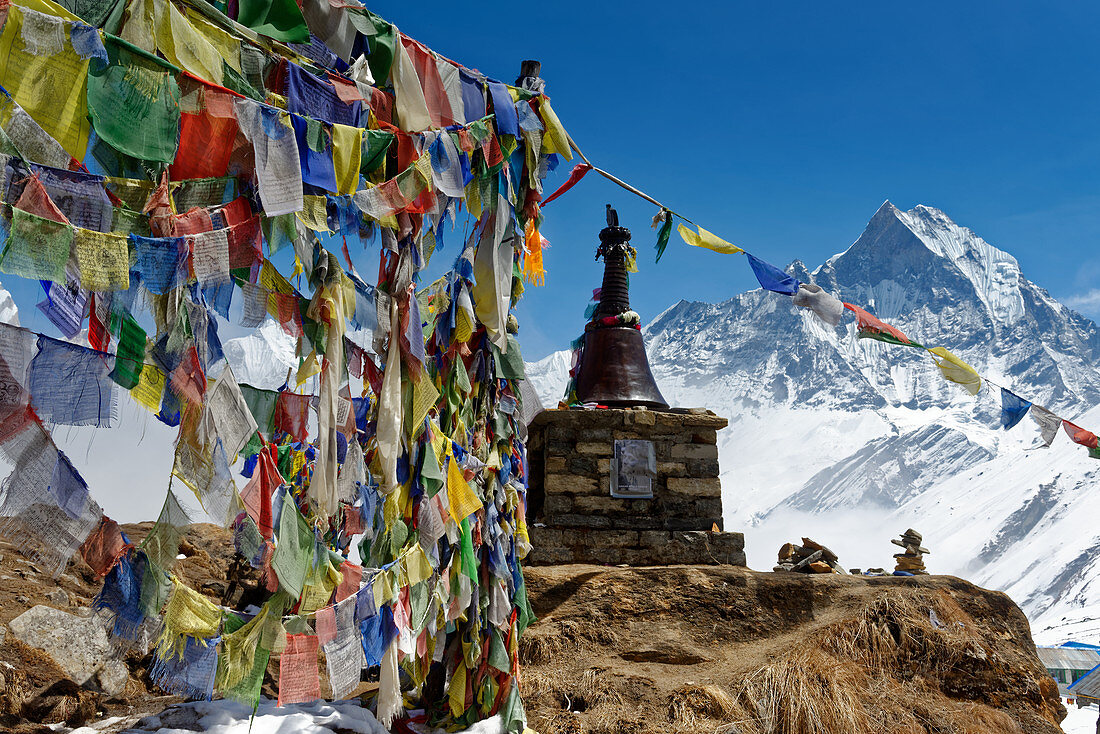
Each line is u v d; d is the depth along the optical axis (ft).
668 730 26.07
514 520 24.94
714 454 45.78
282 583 14.38
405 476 19.45
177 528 12.74
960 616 34.78
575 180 28.17
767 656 31.42
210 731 19.38
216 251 13.26
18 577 26.76
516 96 23.40
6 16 10.85
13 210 10.62
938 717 28.91
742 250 32.40
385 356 19.04
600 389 49.90
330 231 16.42
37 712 20.81
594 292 54.85
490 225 22.81
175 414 12.84
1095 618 535.60
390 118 18.72
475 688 23.18
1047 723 30.81
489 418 24.14
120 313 12.19
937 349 34.78
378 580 17.34
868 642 32.30
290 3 16.05
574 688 29.14
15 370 10.84
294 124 15.26
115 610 12.56
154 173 13.23
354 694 27.99
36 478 11.05
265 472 14.35
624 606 35.94
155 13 12.92
